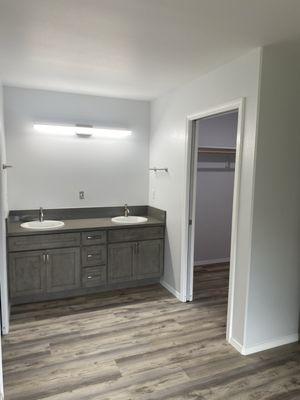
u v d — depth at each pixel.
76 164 3.77
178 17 1.73
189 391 2.02
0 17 1.73
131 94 3.64
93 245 3.40
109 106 3.82
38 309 3.16
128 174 4.04
